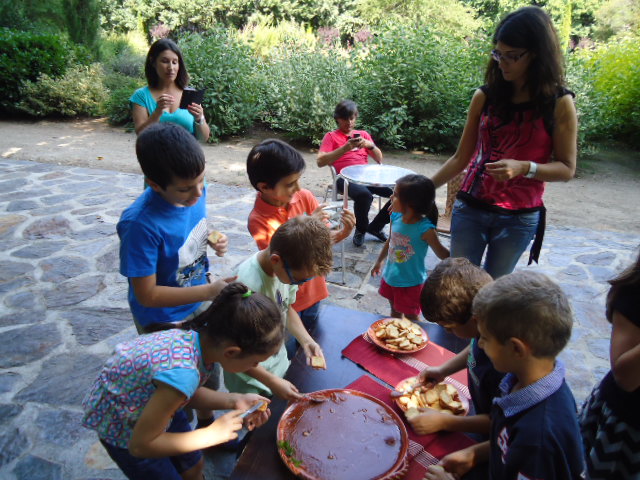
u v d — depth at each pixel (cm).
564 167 212
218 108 891
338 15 2156
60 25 1438
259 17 2069
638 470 135
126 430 140
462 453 129
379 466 128
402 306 279
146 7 2112
